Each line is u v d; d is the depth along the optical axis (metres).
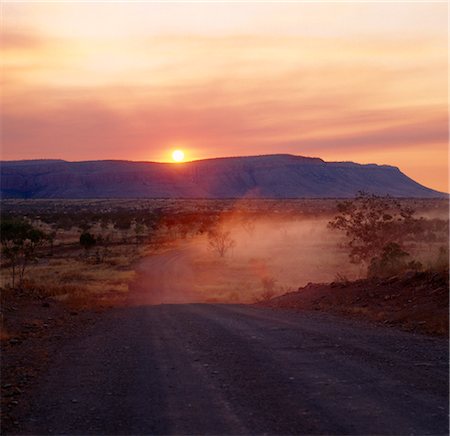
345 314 17.11
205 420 7.21
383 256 26.98
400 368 9.59
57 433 6.91
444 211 119.81
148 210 192.00
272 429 6.77
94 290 40.62
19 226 38.94
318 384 8.70
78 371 10.20
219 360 10.77
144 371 10.06
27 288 29.78
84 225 125.19
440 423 6.82
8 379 9.68
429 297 16.14
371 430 6.62
